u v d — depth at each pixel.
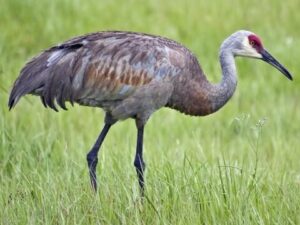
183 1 23.91
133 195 12.41
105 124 13.77
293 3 23.92
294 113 19.22
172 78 13.57
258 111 19.06
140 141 13.71
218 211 12.09
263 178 13.57
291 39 22.19
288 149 16.66
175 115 18.56
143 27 22.70
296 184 13.38
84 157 14.88
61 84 13.13
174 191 12.46
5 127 15.41
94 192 12.67
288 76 14.62
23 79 13.16
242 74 21.00
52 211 12.05
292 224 11.91
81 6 23.39
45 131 16.25
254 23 23.14
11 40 21.80
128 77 13.33
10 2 23.05
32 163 14.36
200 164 13.83
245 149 16.58
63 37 22.25
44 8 23.12
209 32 22.66
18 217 12.03
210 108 14.17
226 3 23.86
